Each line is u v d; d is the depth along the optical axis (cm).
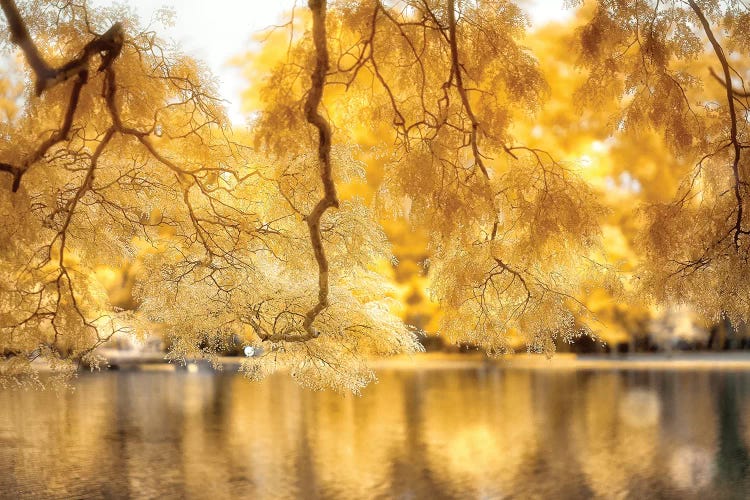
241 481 1071
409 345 777
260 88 528
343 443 1340
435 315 2945
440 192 561
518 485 1045
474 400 1872
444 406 1770
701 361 3012
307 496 995
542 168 570
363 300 809
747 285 592
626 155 2503
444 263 593
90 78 609
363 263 744
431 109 610
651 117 602
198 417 1639
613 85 600
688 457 1200
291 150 534
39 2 613
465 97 566
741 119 614
